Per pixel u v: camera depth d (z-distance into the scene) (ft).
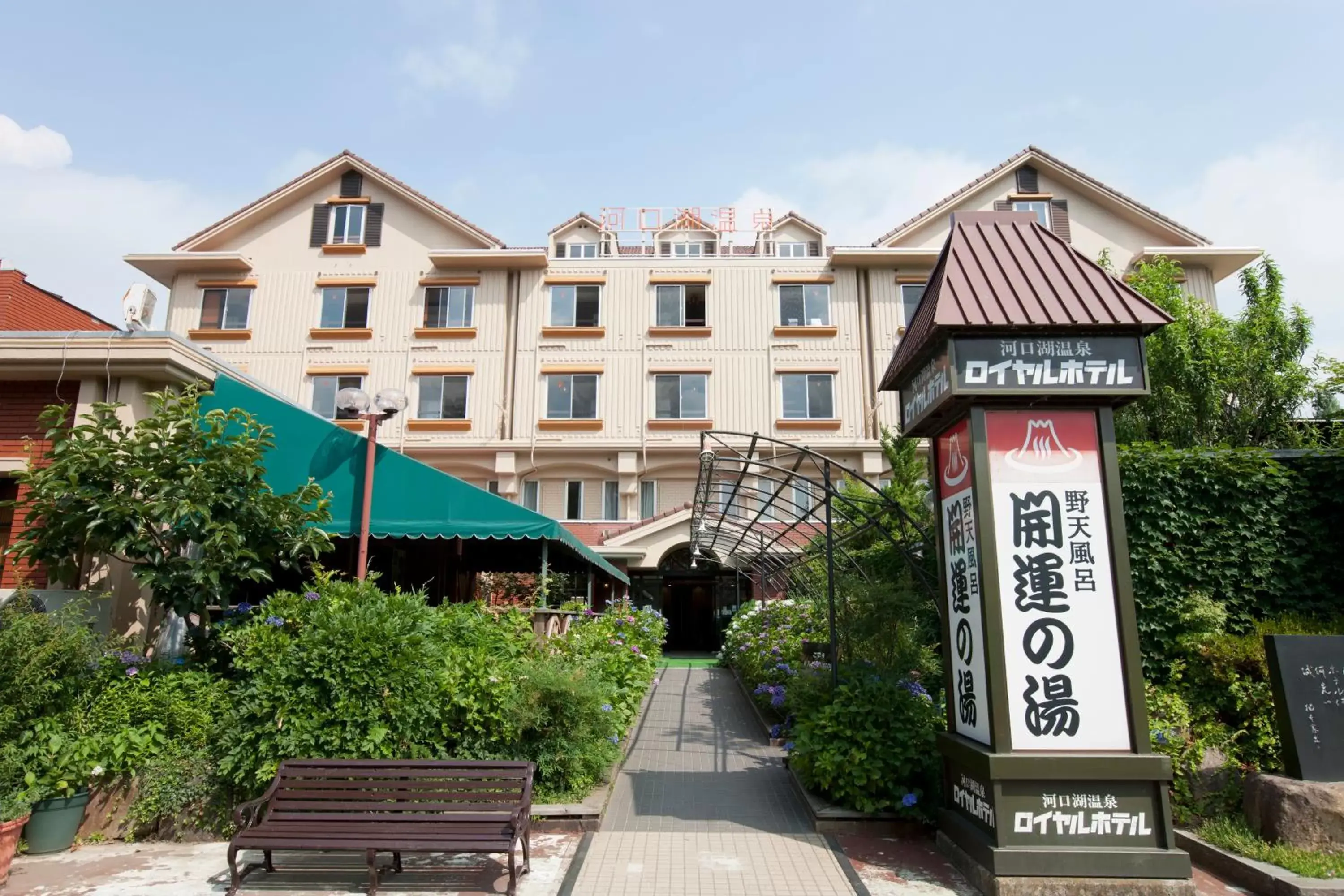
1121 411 43.14
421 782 18.49
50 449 28.30
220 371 31.71
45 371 28.84
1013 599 18.07
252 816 18.26
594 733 23.97
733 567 70.79
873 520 27.86
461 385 77.87
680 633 88.79
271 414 28.91
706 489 34.47
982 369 18.54
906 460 51.42
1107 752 17.37
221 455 23.77
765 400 77.30
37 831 19.85
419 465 28.37
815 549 38.52
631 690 32.63
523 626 26.96
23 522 28.25
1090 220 78.84
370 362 78.23
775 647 41.60
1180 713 22.90
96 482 22.97
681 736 34.71
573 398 77.97
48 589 26.91
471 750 22.48
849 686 23.66
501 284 79.87
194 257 78.07
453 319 79.36
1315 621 24.44
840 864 19.06
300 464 28.43
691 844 20.52
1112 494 18.47
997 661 17.76
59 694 21.09
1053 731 17.52
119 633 26.53
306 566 35.42
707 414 77.20
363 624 21.54
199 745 21.81
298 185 81.41
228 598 23.94
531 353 78.69
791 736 27.94
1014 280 19.45
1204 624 24.82
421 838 16.79
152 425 23.56
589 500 76.95
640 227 88.43
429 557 42.52
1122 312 18.62
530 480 77.56
